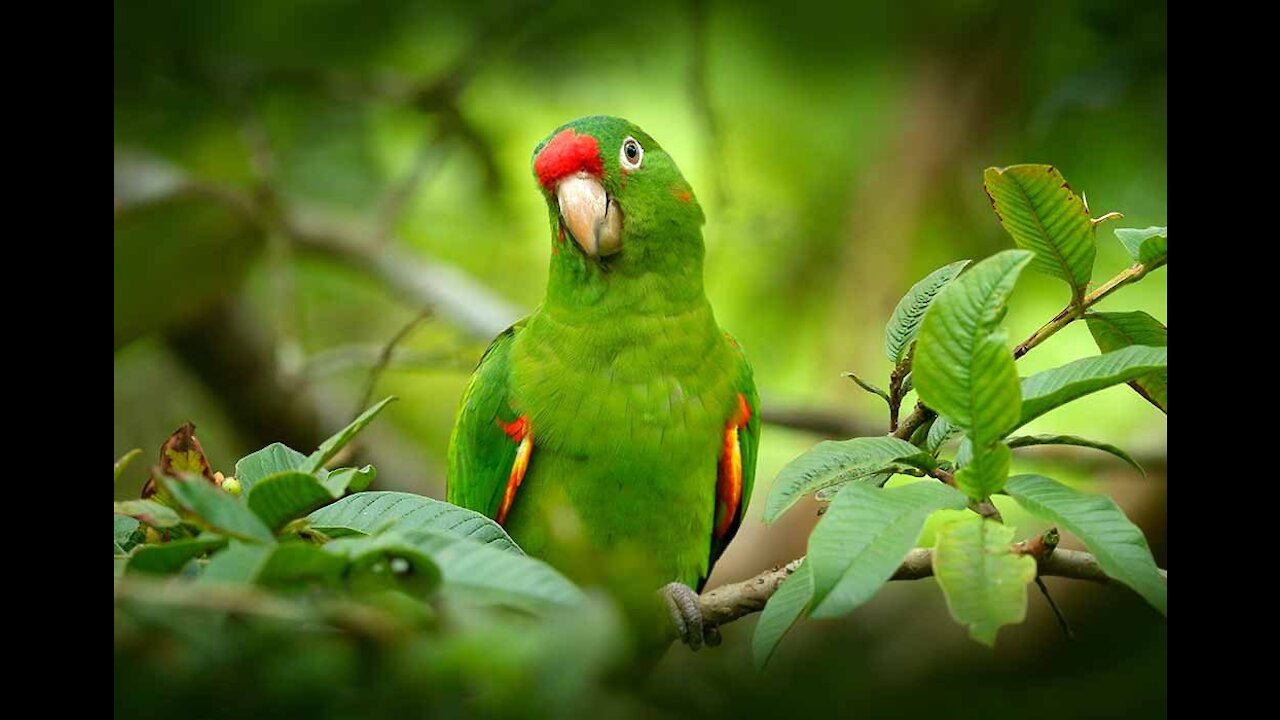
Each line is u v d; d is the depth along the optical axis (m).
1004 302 4.17
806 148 16.30
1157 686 9.35
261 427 16.50
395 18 14.39
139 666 3.26
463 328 14.73
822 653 10.43
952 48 15.63
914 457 4.70
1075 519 4.19
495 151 14.80
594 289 8.40
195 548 3.73
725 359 8.79
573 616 3.33
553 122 15.51
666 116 15.48
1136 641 10.68
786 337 16.75
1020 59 14.06
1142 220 12.53
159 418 16.64
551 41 14.79
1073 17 12.35
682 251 8.52
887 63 15.48
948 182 16.06
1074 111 12.07
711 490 8.77
